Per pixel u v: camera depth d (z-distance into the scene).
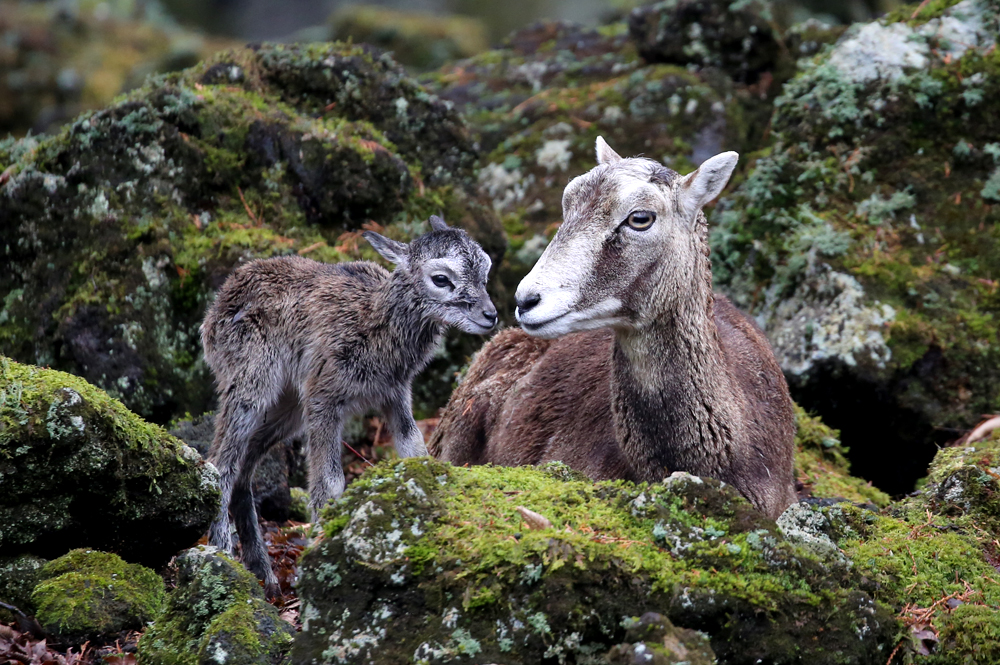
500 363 16.23
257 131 18.28
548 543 8.64
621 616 8.50
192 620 9.45
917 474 17.48
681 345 11.45
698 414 11.53
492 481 9.94
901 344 17.20
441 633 8.49
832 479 15.85
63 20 44.75
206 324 13.80
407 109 20.25
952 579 10.66
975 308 17.67
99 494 11.01
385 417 13.89
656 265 11.24
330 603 8.83
